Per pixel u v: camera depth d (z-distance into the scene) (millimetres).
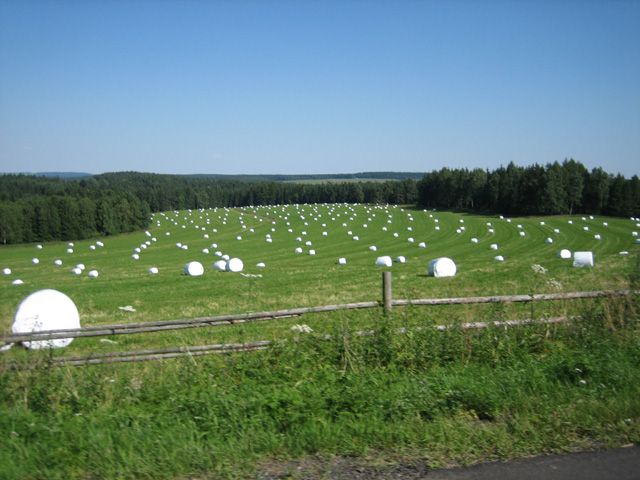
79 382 6285
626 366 6395
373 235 67375
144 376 6703
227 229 83688
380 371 6547
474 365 6809
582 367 6371
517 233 61656
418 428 5141
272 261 44500
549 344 7320
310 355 6820
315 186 149875
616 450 4695
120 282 30469
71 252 61406
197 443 4879
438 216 89125
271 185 149250
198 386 6016
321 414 5305
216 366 6586
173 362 7320
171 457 4672
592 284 16656
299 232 74375
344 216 93438
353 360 6793
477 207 102312
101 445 4879
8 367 6387
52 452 4762
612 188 82125
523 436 4945
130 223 88750
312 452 4840
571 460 4527
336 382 6055
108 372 6668
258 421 5195
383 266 36406
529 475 4289
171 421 5312
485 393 5777
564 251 38969
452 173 111062
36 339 7039
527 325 7836
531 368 6430
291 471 4488
